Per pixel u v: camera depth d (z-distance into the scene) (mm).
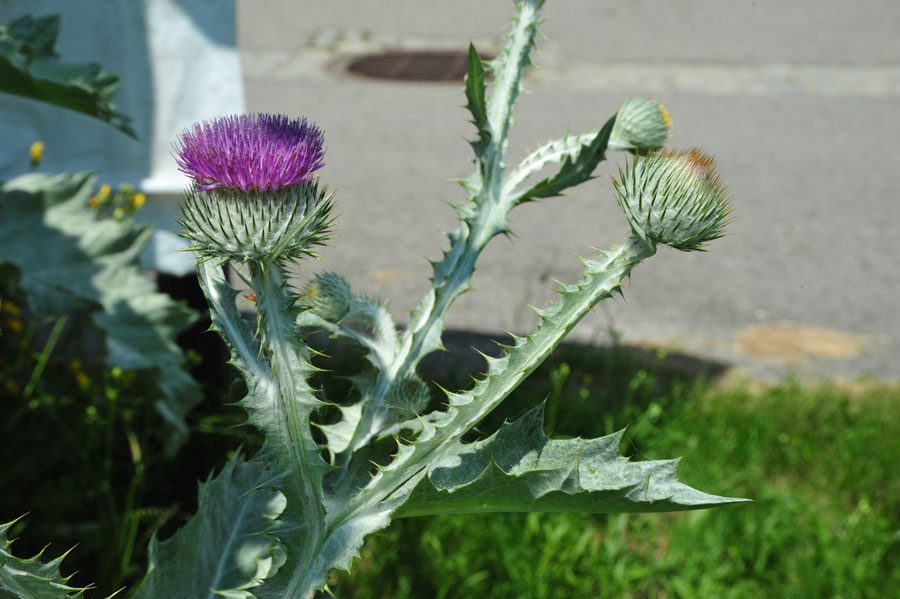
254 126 1121
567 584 3404
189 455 3811
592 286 1172
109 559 3215
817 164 9359
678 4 17500
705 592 3385
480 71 1370
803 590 3453
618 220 7613
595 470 1071
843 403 4691
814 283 6645
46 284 3035
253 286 1071
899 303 6406
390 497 1101
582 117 10336
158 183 3705
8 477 3479
